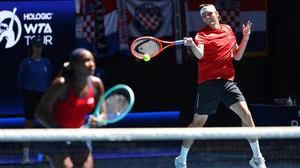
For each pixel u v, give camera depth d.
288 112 17.39
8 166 14.66
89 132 8.15
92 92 10.12
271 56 24.55
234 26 23.45
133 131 8.16
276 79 24.44
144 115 24.38
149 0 23.06
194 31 23.42
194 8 23.33
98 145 14.72
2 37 20.91
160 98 24.61
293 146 13.61
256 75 24.81
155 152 15.53
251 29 23.70
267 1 24.00
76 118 10.09
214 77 14.03
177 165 14.25
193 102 24.62
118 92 11.32
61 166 9.80
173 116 24.38
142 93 24.45
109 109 10.93
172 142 15.76
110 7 22.72
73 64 9.69
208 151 14.91
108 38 22.78
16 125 21.88
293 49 24.20
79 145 9.92
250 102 24.75
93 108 10.49
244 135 8.34
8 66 21.06
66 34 21.42
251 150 14.85
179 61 23.89
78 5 22.31
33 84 17.11
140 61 24.23
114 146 14.81
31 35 21.16
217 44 13.96
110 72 24.00
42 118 9.71
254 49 23.89
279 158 13.91
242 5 23.53
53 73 21.33
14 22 21.00
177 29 23.33
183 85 24.67
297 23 24.09
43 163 14.76
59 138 8.12
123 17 22.86
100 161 14.83
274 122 17.58
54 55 21.33
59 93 9.66
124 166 14.79
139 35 23.06
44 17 21.20
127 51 23.05
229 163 14.69
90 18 22.56
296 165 13.60
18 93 21.25
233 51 14.52
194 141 14.84
